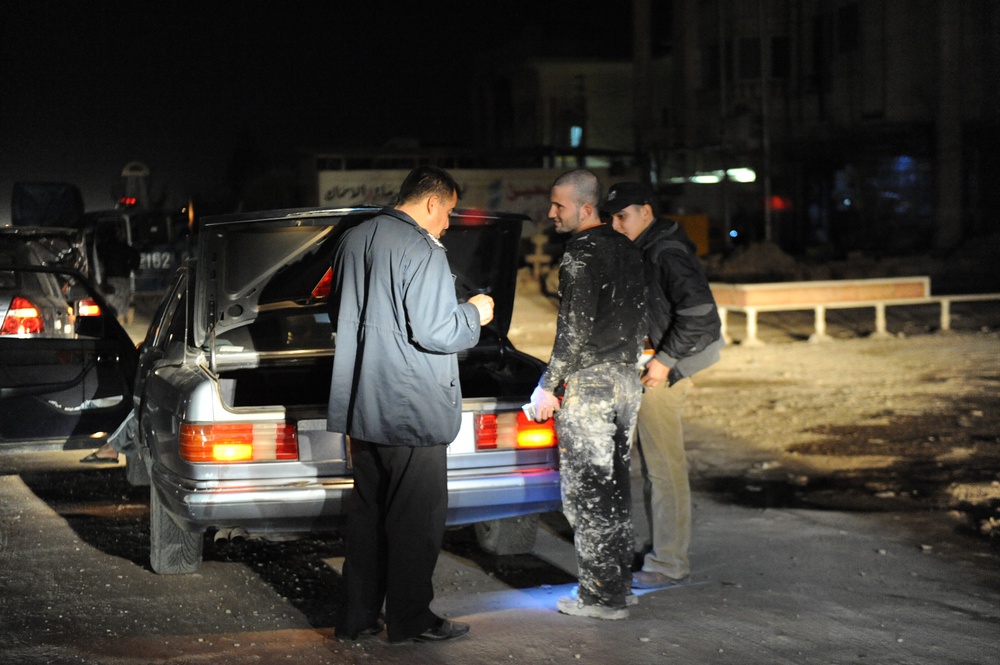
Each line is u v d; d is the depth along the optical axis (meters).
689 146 38.53
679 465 4.86
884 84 31.28
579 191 4.32
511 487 4.55
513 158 35.94
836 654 3.92
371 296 3.87
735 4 35.88
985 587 4.77
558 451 4.53
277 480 4.33
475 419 4.57
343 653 3.98
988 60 28.62
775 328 16.66
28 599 4.66
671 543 4.85
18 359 6.31
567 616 4.41
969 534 5.68
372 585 4.12
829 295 14.77
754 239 35.69
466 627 4.18
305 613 4.52
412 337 3.87
